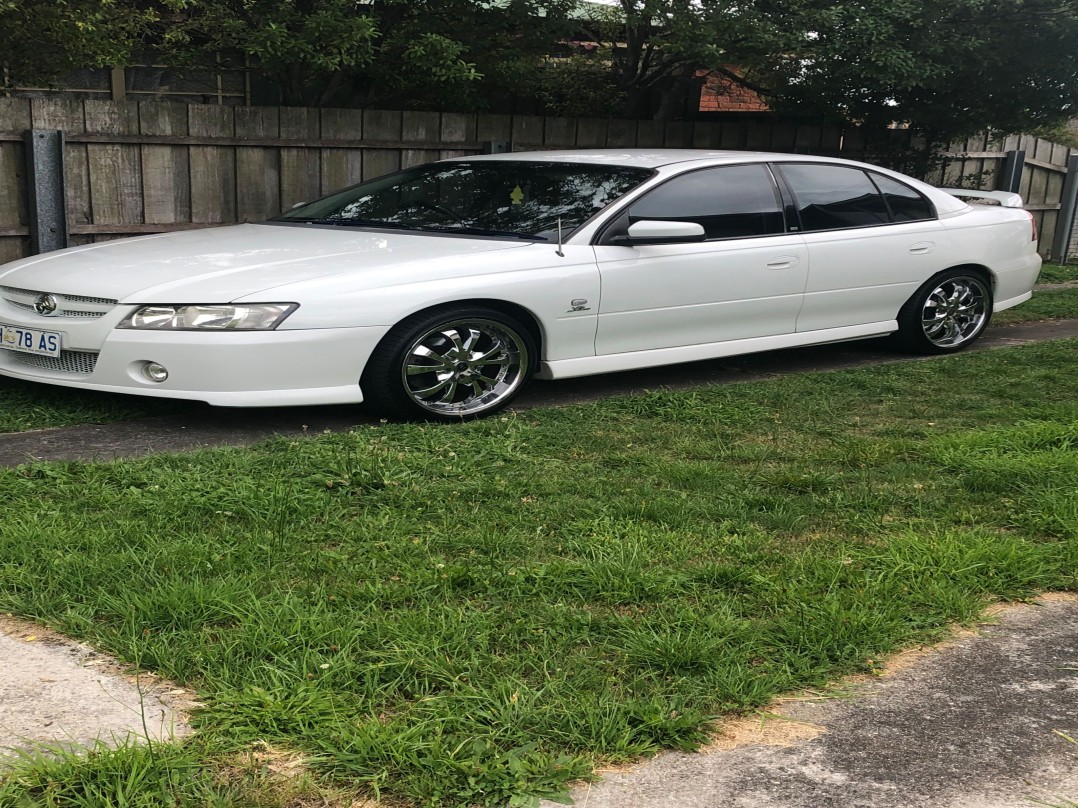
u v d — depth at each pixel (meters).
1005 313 9.83
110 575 3.31
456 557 3.61
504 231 6.05
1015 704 2.79
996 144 13.73
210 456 4.61
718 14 9.63
